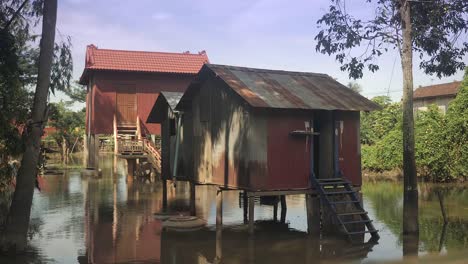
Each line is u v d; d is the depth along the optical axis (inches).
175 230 577.0
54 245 496.1
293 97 560.7
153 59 1343.5
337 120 583.5
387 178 1246.3
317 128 623.5
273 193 538.3
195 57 1396.4
